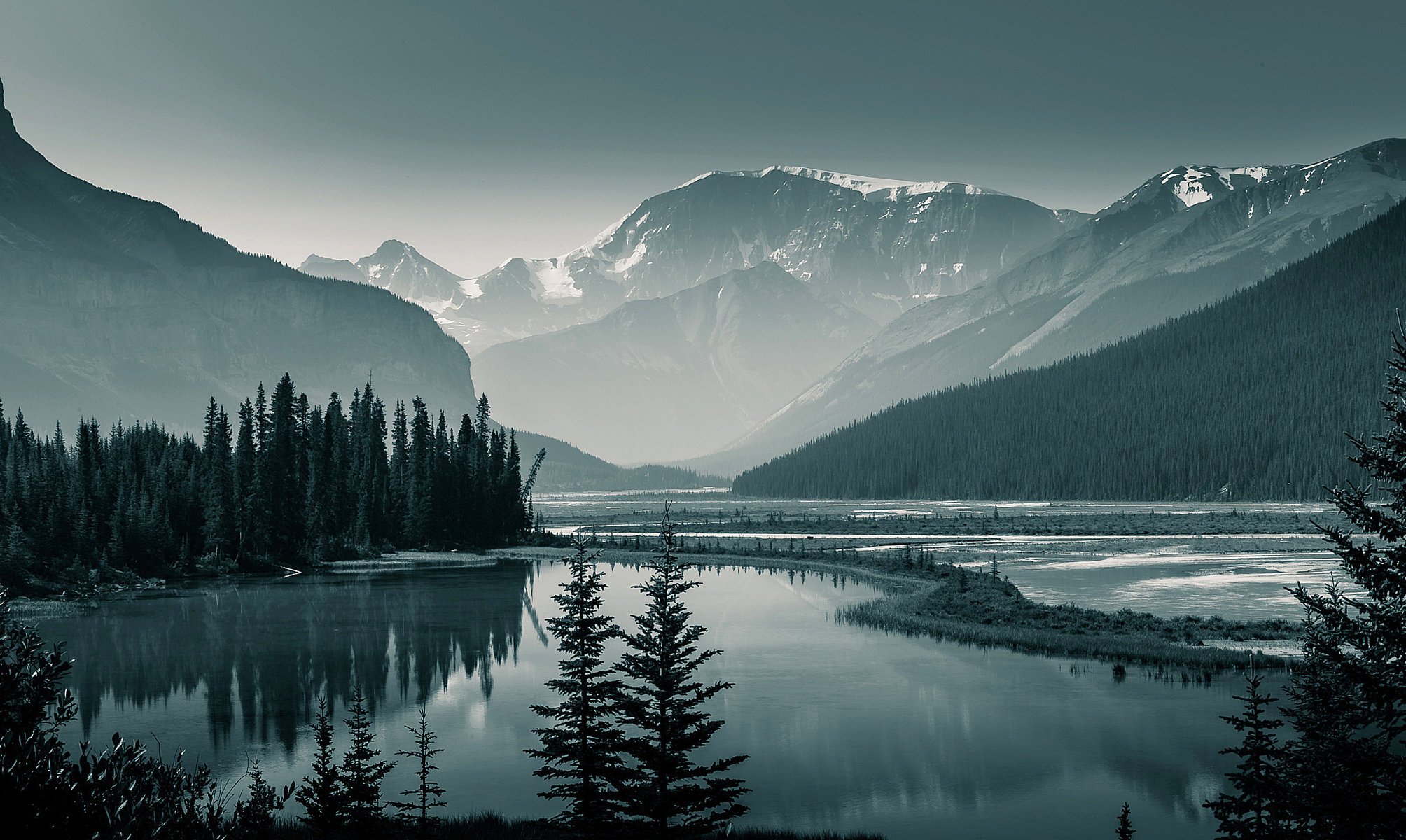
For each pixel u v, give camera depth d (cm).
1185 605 8369
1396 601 2077
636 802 2881
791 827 3691
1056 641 6831
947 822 3725
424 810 3419
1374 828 1969
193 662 6981
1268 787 2264
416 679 6397
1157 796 3969
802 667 6381
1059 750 4547
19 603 9962
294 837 3100
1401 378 2095
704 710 5331
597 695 3038
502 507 19338
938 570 11088
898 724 5034
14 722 2083
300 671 6681
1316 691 2211
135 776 2228
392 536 17762
